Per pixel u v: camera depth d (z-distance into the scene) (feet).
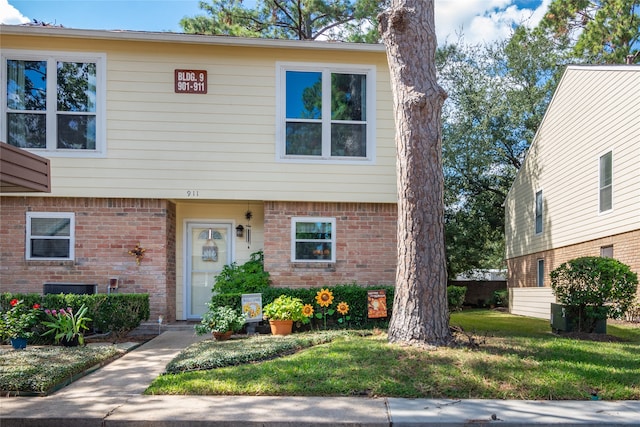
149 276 32.40
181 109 32.83
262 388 17.47
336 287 31.53
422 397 17.03
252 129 33.27
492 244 92.07
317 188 33.55
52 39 31.81
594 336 29.09
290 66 33.71
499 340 25.03
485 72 79.66
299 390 17.35
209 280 36.50
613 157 42.34
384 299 30.94
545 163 58.70
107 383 19.20
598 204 45.03
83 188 31.99
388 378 18.17
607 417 15.01
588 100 47.29
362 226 34.12
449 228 79.87
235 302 30.04
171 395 17.30
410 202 23.43
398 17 23.94
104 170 32.17
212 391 17.42
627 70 39.99
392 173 34.01
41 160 16.75
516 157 80.64
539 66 77.82
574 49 77.41
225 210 36.78
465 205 83.61
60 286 30.66
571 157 51.29
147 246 32.53
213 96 33.09
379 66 34.24
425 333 22.59
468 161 76.13
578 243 49.52
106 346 25.96
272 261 33.35
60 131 32.12
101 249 32.27
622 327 34.53
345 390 17.37
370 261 34.01
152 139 32.58
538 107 77.15
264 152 33.30
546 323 38.68
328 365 19.61
